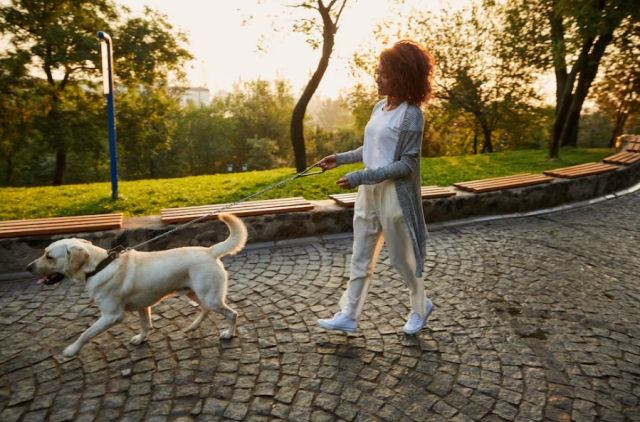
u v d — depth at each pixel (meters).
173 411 2.43
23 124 18.75
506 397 2.58
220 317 3.54
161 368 2.84
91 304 3.76
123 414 2.40
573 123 15.09
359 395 2.59
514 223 6.66
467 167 11.00
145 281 2.82
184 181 9.83
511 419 2.39
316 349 3.09
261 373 2.80
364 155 2.95
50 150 19.78
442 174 10.00
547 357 3.02
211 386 2.66
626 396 2.61
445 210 6.50
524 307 3.81
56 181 22.28
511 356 3.02
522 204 7.19
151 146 23.62
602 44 13.65
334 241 5.63
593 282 4.39
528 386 2.69
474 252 5.27
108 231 4.62
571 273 4.62
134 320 3.48
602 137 36.88
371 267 3.11
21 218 6.05
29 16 16.84
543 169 10.75
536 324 3.50
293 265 4.79
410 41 2.70
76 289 4.04
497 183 7.21
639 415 2.44
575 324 3.51
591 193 8.14
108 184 10.01
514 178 7.70
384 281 4.34
